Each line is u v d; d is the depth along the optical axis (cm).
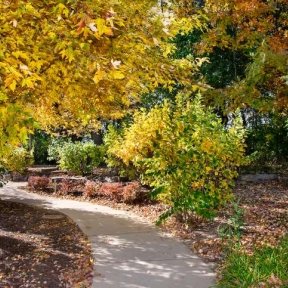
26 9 388
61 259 640
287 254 530
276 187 1277
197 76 1497
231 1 1085
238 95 954
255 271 481
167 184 767
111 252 657
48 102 540
